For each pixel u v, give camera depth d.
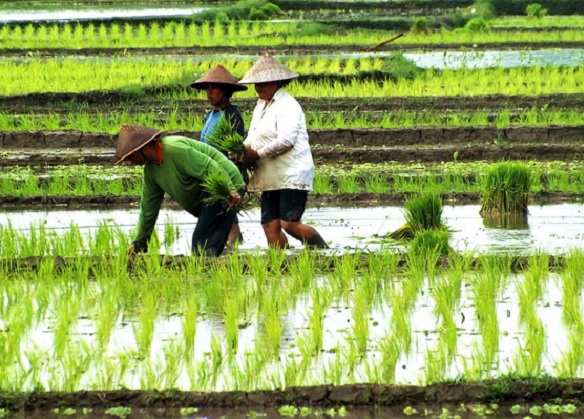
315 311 28.39
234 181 33.03
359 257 35.00
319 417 23.05
